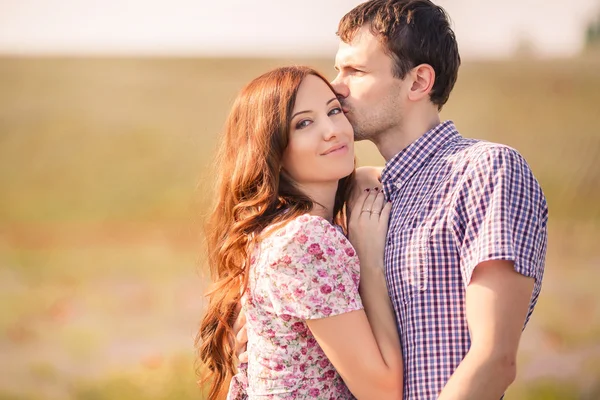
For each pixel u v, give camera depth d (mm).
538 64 15711
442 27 2449
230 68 19109
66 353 7875
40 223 14172
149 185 15664
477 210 2039
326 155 2348
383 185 2355
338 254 2203
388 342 2168
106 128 16766
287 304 2207
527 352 7062
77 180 15547
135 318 9000
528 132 14648
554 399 5992
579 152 13078
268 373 2285
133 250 12266
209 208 2748
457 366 2068
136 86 17656
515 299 1937
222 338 2670
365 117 2432
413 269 2135
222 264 2414
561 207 12023
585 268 9984
